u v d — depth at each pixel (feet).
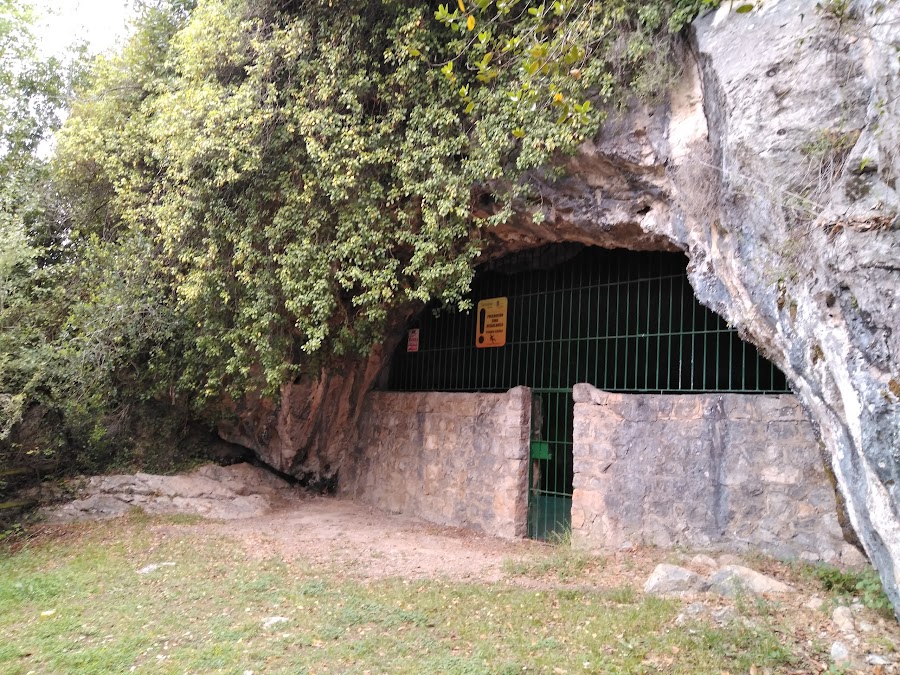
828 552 20.33
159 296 30.78
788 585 18.48
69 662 14.29
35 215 33.99
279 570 22.20
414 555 25.18
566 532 27.02
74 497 32.30
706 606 16.89
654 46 19.40
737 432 22.72
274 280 26.94
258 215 27.27
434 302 36.27
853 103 13.65
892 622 15.21
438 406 32.96
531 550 25.96
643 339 26.89
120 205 31.55
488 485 29.71
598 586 20.02
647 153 20.59
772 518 21.62
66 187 34.22
